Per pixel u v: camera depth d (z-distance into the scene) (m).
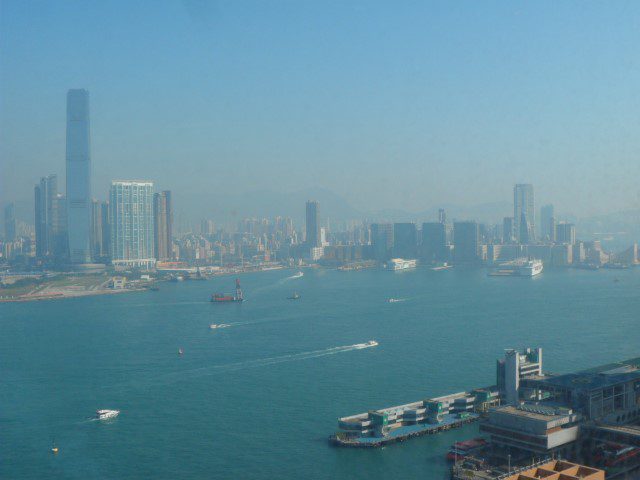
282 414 180.25
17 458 153.62
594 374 166.88
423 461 145.75
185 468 145.62
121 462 149.75
